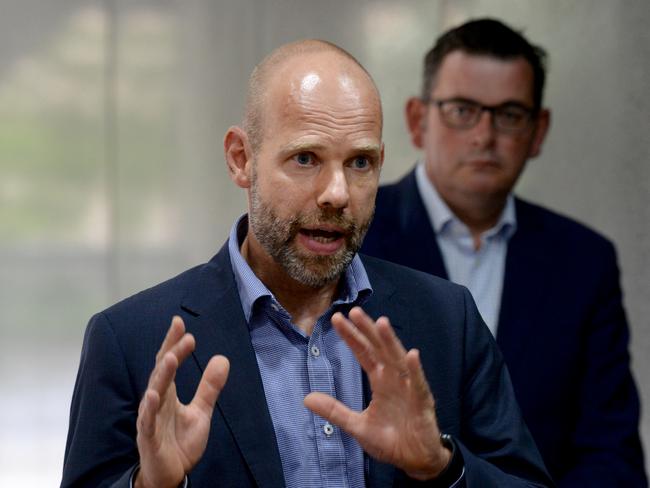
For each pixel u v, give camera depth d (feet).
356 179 10.44
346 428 9.71
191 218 21.11
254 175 10.71
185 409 9.52
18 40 20.63
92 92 20.89
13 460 20.88
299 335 11.05
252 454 10.39
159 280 21.09
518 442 11.27
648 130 20.97
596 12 21.22
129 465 10.44
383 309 11.50
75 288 20.95
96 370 10.71
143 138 21.03
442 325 11.62
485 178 16.60
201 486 10.32
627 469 15.78
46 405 20.95
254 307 11.03
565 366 16.28
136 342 10.81
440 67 16.85
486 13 21.52
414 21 21.45
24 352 20.85
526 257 16.83
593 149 21.30
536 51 17.43
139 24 20.97
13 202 20.76
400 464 9.70
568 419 16.30
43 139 20.79
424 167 17.51
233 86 21.09
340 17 21.30
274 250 10.53
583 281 16.69
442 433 11.06
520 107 16.55
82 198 20.95
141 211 21.03
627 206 21.11
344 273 11.38
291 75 10.45
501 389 11.74
